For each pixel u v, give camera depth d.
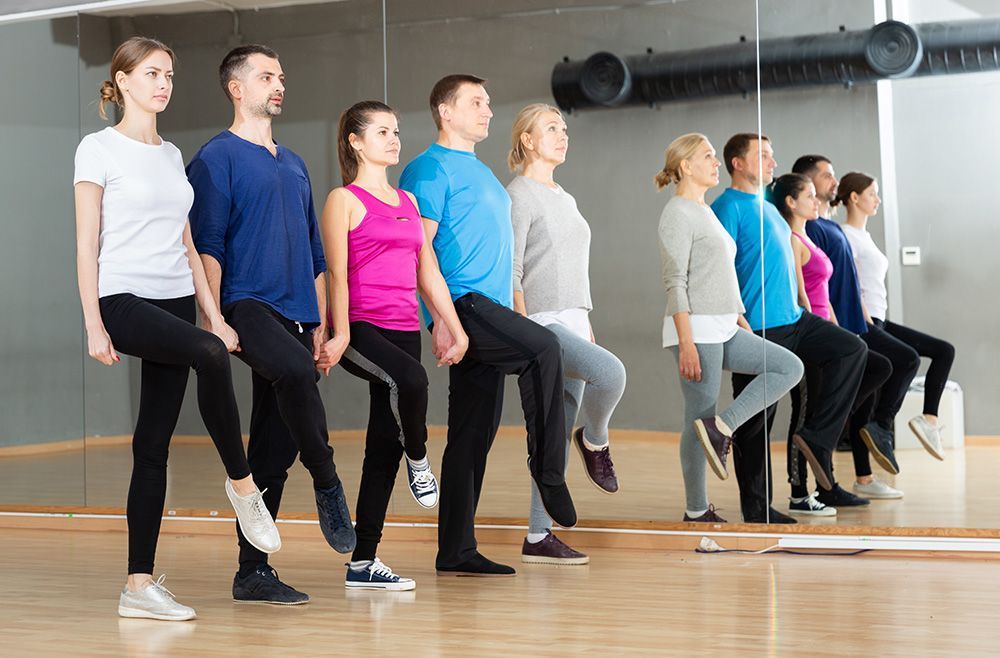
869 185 4.59
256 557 3.59
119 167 3.28
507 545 4.79
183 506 5.26
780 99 4.64
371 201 3.72
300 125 5.20
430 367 4.99
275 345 3.36
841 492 4.57
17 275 5.52
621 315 4.77
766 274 4.64
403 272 3.75
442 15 5.00
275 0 5.21
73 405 5.46
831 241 4.61
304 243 3.57
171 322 3.21
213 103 5.29
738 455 4.64
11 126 5.51
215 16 5.28
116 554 4.68
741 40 4.66
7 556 4.64
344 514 3.43
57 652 2.92
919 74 4.55
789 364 4.62
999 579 3.87
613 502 4.73
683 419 4.69
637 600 3.53
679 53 4.71
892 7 4.55
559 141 4.58
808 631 3.05
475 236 3.99
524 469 4.82
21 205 5.51
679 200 4.71
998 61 4.47
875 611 3.33
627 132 4.77
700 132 4.70
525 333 3.87
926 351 4.55
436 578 3.97
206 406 3.22
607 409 4.46
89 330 3.23
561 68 4.84
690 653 2.81
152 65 3.35
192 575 4.11
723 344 4.67
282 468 3.62
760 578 3.92
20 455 5.53
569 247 4.57
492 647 2.91
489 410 4.02
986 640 2.93
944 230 4.54
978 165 4.50
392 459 3.80
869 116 4.58
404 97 5.05
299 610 3.43
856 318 4.60
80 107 5.42
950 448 4.51
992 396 4.49
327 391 5.15
